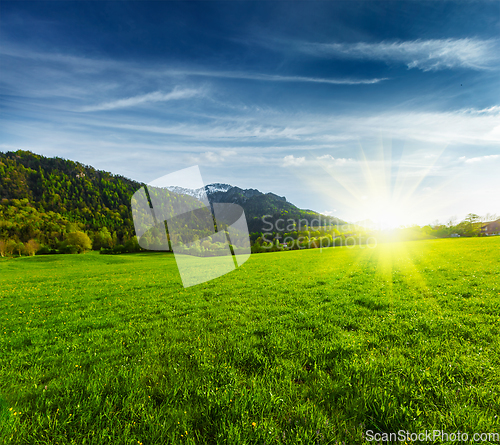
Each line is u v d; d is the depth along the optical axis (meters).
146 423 3.26
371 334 6.11
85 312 10.56
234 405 3.52
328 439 2.94
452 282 12.03
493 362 4.35
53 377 4.74
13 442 3.02
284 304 9.93
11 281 25.69
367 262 24.19
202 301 11.30
